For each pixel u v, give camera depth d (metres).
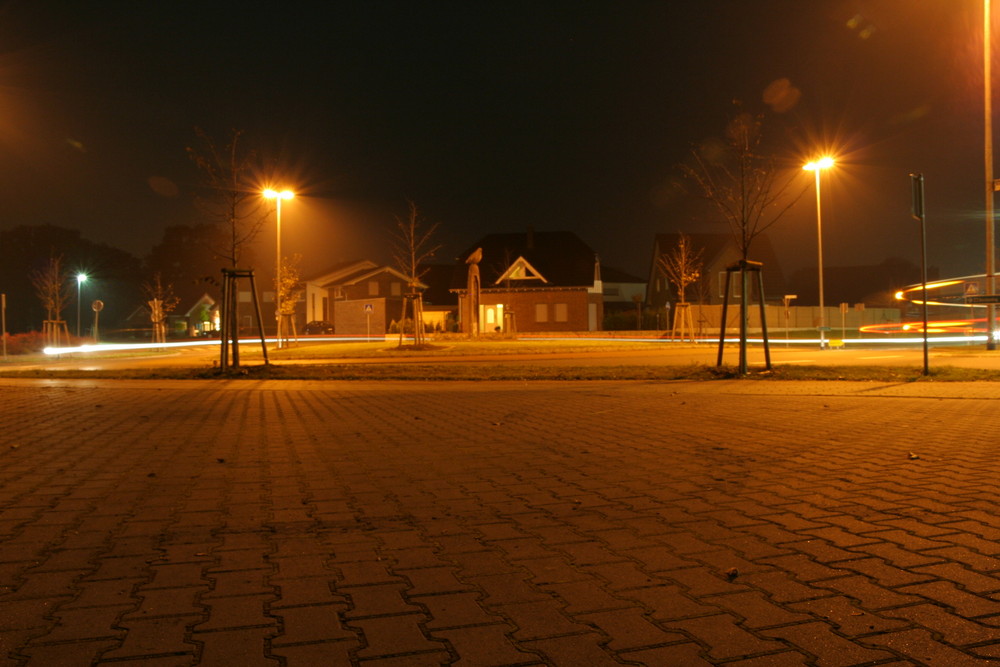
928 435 9.34
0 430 10.48
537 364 24.86
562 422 10.97
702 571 4.33
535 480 6.93
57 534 5.24
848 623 3.55
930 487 6.40
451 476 7.16
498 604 3.86
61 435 9.98
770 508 5.76
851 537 4.95
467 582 4.20
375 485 6.79
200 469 7.58
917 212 18.11
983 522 5.27
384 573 4.38
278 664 3.18
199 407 13.45
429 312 72.62
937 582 4.07
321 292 89.44
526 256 66.69
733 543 4.87
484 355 31.94
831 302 82.25
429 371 21.31
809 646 3.30
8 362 34.97
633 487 6.57
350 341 59.56
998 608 3.70
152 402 14.38
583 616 3.69
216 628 3.58
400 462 7.90
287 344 43.44
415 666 3.16
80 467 7.71
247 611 3.79
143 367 26.53
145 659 3.24
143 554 4.78
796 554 4.61
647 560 4.55
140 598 3.99
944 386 15.91
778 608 3.75
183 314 96.75
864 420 10.80
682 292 54.31
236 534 5.24
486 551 4.78
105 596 4.02
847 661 3.15
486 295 64.69
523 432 9.99
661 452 8.30
